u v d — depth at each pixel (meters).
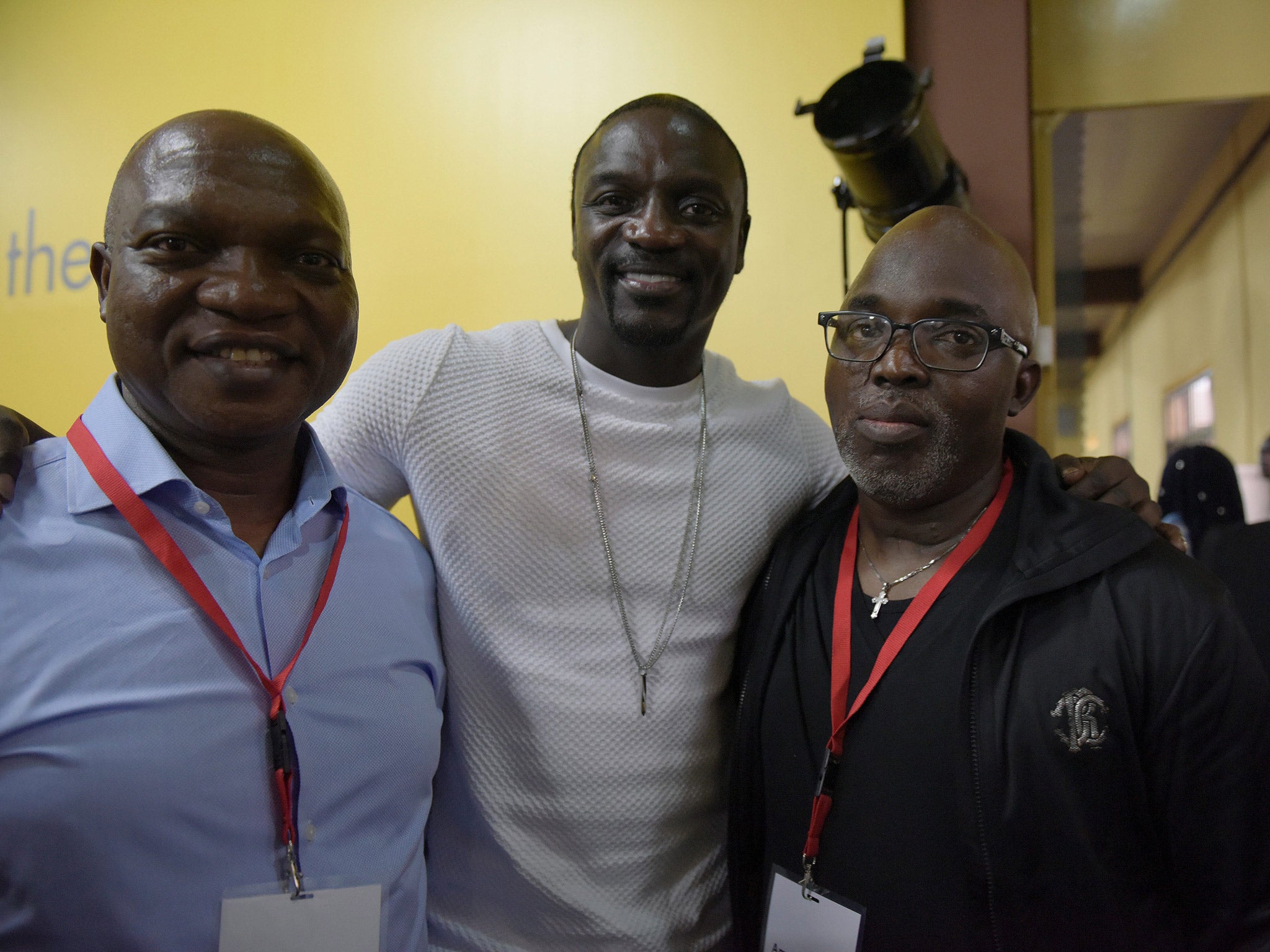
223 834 1.05
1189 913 1.18
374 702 1.21
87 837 0.98
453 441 1.44
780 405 1.68
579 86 2.83
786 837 1.33
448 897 1.47
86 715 1.00
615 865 1.42
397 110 2.92
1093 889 1.14
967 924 1.17
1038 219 2.87
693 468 1.53
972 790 1.18
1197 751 1.14
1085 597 1.22
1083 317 2.99
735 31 2.74
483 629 1.42
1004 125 2.64
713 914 1.51
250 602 1.14
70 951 0.98
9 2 3.13
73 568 1.05
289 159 1.10
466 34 2.89
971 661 1.22
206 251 1.06
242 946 1.03
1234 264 2.97
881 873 1.22
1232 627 1.16
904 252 1.33
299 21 2.98
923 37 2.70
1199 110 2.81
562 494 1.46
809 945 1.24
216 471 1.16
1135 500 1.36
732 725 1.58
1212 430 3.03
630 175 1.39
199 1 3.03
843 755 1.27
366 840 1.17
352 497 1.37
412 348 1.50
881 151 2.07
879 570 1.39
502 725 1.42
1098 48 2.83
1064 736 1.16
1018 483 1.40
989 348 1.28
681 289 1.41
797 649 1.39
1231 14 2.77
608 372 1.51
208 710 1.07
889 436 1.29
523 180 2.85
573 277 2.82
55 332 3.07
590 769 1.41
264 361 1.08
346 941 1.07
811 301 2.66
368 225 2.92
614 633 1.45
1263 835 1.13
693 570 1.49
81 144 3.08
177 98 3.03
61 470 1.12
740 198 1.49
